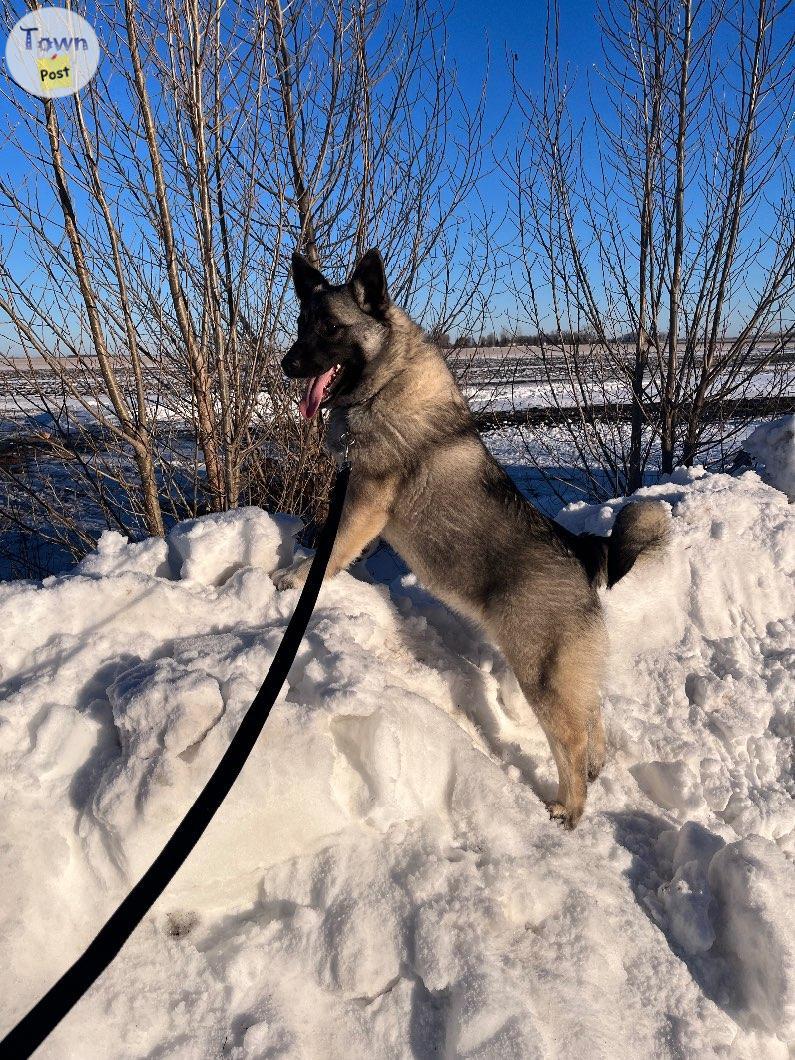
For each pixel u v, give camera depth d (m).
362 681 0.99
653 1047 0.81
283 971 0.84
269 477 2.34
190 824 0.67
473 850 0.96
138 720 0.90
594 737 1.20
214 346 1.93
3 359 1.88
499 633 1.22
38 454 2.49
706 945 0.90
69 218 1.74
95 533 2.36
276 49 2.00
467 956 0.82
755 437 1.96
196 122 1.73
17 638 1.03
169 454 2.27
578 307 2.78
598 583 1.24
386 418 1.32
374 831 0.95
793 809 1.18
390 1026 0.80
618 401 3.01
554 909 0.90
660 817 1.14
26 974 0.76
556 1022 0.78
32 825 0.85
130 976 0.80
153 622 1.11
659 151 2.50
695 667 1.40
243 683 0.95
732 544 1.53
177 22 1.72
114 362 2.00
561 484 3.44
